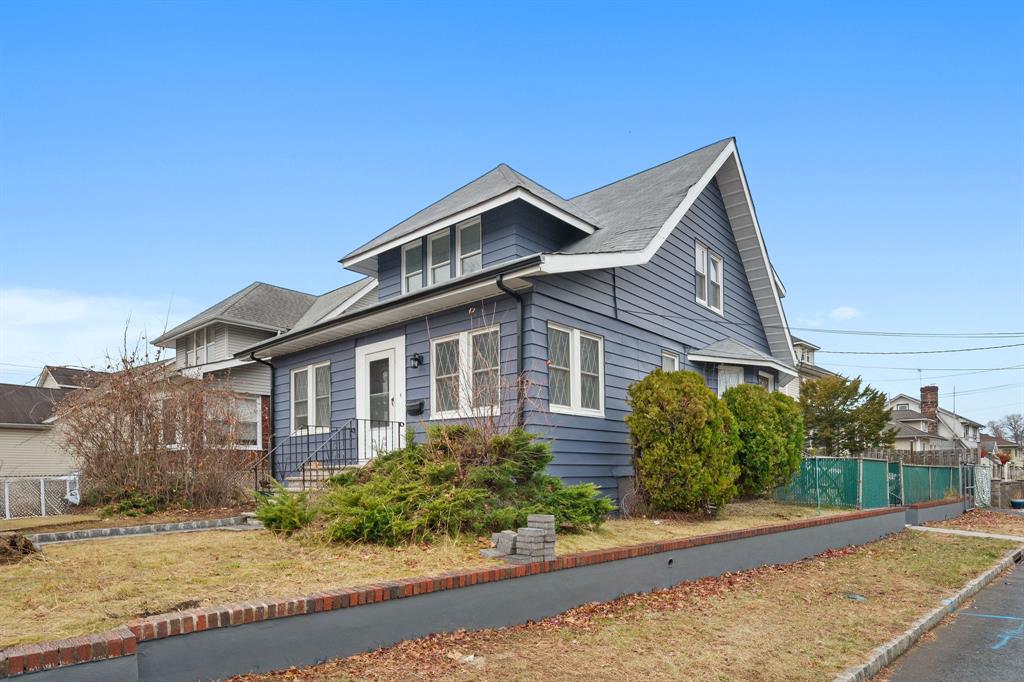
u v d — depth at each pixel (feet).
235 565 21.52
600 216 48.91
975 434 249.14
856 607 26.04
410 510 25.76
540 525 22.82
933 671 19.83
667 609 23.71
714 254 56.24
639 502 38.11
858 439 90.79
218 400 40.22
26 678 11.67
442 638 18.52
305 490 30.89
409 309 40.29
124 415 38.19
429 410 40.34
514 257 41.11
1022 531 53.67
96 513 35.86
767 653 19.58
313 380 51.29
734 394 44.93
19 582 18.92
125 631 13.21
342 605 16.57
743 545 31.71
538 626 20.84
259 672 14.93
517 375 35.40
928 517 58.03
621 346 42.80
